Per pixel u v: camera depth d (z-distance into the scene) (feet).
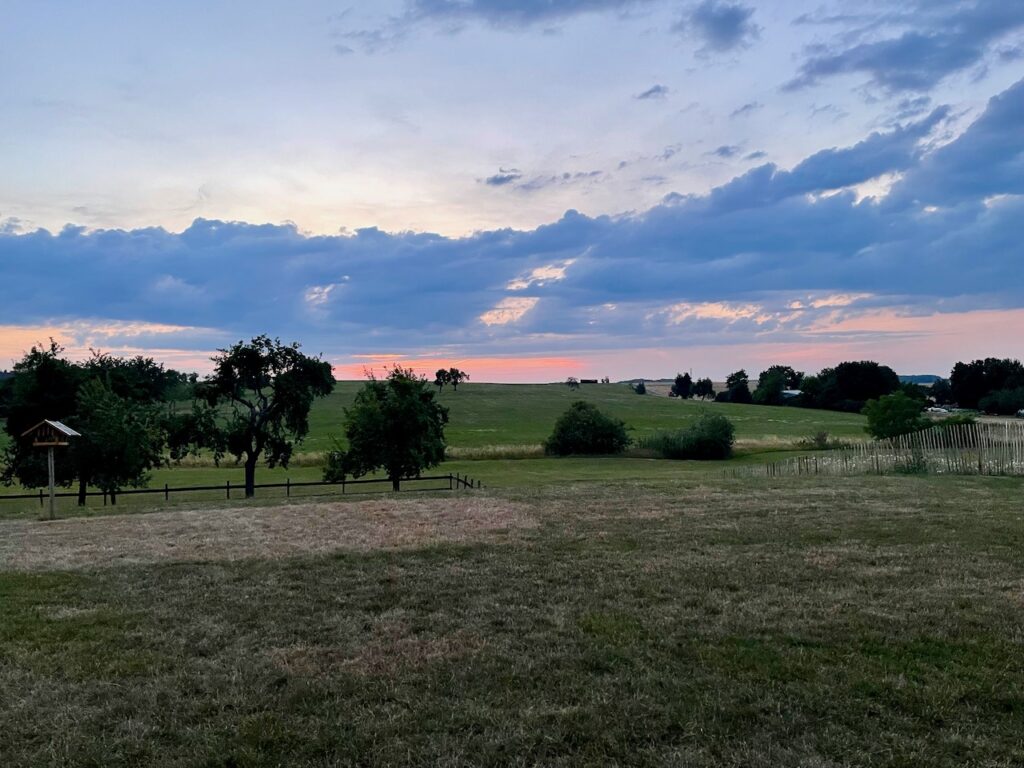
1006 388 326.44
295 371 105.40
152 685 20.90
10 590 31.96
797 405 401.70
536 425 277.64
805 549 38.29
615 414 318.86
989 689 19.75
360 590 31.17
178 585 32.68
